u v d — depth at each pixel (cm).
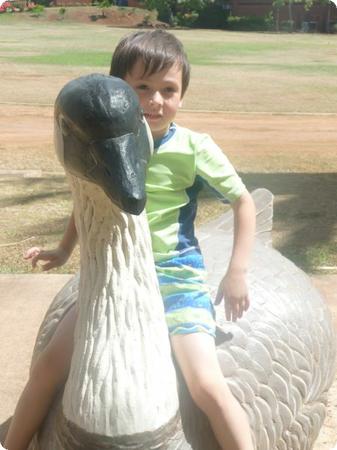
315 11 4731
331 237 750
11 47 3142
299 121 1506
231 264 290
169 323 277
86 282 256
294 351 332
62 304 346
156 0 5216
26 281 617
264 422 305
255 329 322
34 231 765
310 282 390
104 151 229
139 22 5238
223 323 317
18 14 5525
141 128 237
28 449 296
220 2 5075
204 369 268
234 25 4875
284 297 352
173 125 296
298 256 693
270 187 964
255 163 1117
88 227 250
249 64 2572
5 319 550
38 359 297
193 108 1627
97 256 252
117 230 248
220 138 1320
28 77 2088
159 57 281
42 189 941
